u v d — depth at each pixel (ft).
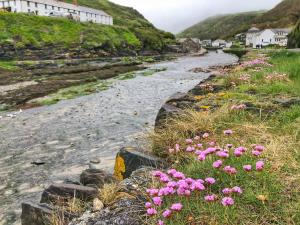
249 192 17.80
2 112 81.61
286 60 101.81
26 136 58.34
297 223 15.43
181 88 111.24
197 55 404.98
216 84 59.00
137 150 30.04
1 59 248.73
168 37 566.36
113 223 17.70
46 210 21.35
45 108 84.12
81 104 86.99
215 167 19.31
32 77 151.43
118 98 93.91
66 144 52.21
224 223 15.81
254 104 36.81
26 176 39.99
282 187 18.43
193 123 32.19
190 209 17.10
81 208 20.56
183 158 26.21
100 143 51.42
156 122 40.42
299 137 26.43
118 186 21.62
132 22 640.58
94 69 188.75
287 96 41.37
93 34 336.90
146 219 17.06
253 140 26.71
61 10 449.48
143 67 209.87
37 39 286.66
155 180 21.40
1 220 29.81
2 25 280.92
